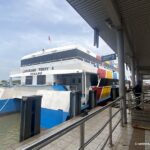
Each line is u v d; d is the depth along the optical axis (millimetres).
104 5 4887
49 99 7098
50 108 6820
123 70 5828
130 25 6520
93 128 5133
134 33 7539
